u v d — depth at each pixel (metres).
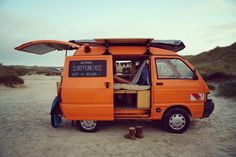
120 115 6.15
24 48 6.26
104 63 6.05
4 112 9.48
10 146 5.27
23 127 7.02
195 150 4.95
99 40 5.81
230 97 12.61
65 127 6.95
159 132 6.29
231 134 6.14
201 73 22.66
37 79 34.47
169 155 4.67
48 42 6.07
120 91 6.31
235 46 41.25
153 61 6.10
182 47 6.85
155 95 5.96
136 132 5.85
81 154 4.75
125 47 6.26
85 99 5.93
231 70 26.11
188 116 6.09
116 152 4.85
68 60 6.14
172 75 6.12
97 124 6.24
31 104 11.56
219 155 4.66
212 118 8.09
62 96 5.97
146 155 4.68
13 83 20.28
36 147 5.19
